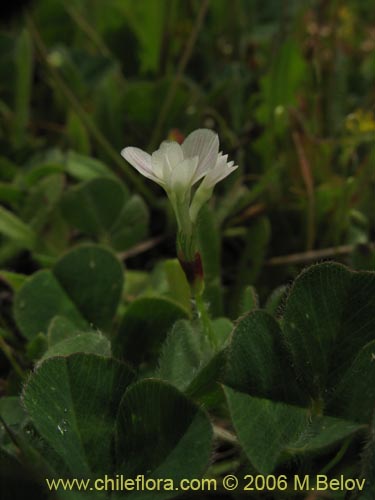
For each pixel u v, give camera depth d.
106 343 0.12
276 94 0.22
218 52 0.27
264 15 0.30
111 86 0.22
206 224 0.16
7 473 0.11
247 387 0.11
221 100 0.22
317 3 0.27
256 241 0.18
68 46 0.27
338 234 0.19
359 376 0.12
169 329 0.14
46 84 0.25
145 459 0.11
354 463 0.12
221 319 0.14
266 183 0.19
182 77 0.23
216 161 0.12
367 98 0.23
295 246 0.20
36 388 0.11
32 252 0.18
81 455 0.12
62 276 0.15
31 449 0.11
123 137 0.22
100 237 0.18
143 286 0.17
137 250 0.19
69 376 0.12
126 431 0.12
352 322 0.12
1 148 0.21
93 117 0.22
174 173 0.12
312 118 0.21
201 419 0.11
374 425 0.11
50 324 0.14
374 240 0.20
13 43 0.26
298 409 0.12
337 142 0.20
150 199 0.21
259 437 0.11
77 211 0.18
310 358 0.12
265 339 0.12
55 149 0.21
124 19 0.26
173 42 0.26
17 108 0.22
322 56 0.22
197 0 0.27
